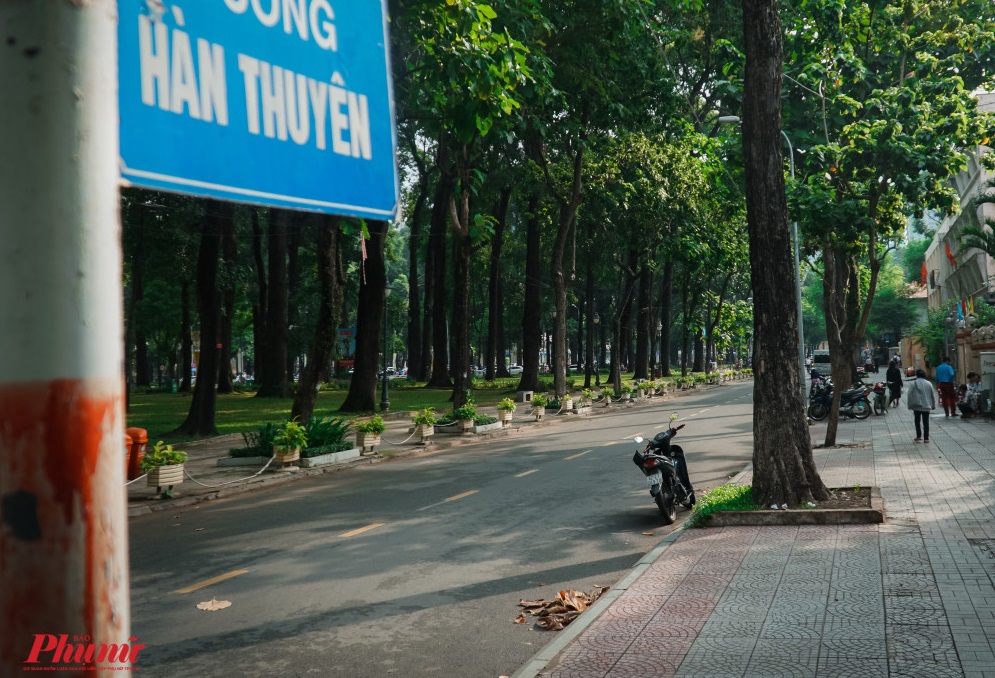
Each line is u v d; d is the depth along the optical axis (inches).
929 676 195.8
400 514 470.0
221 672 227.6
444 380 1951.3
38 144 55.6
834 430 717.3
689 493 464.8
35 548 54.2
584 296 2723.9
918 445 699.4
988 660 203.9
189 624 272.4
